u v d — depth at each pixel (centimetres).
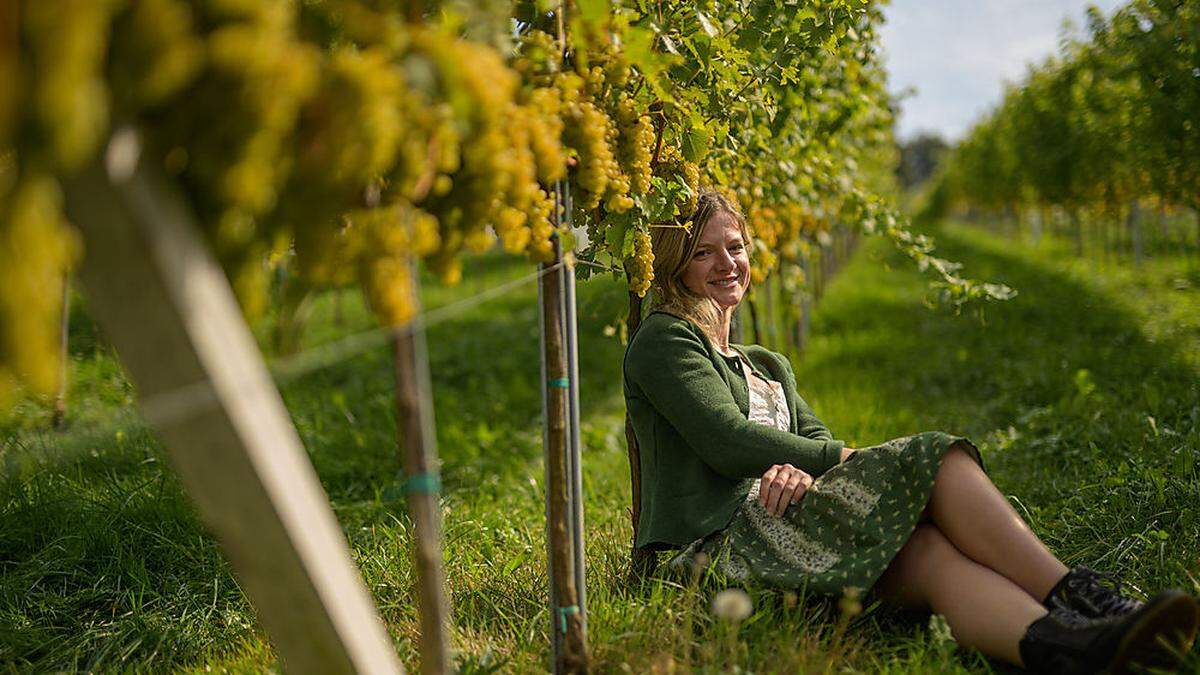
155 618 268
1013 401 598
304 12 142
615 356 840
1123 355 669
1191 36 635
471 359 830
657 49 233
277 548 134
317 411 577
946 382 711
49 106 97
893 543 221
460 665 213
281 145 126
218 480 129
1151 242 1738
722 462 252
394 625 260
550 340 197
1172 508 316
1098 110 1086
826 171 443
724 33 267
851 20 305
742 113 304
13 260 106
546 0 185
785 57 292
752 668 213
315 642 143
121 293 117
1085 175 1385
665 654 211
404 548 311
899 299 1345
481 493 433
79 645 253
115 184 112
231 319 125
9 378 120
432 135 141
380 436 517
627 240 235
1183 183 848
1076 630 196
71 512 325
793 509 243
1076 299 1112
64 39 98
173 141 120
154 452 388
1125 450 399
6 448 387
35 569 294
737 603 192
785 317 757
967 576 219
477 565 305
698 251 276
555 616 199
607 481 445
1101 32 783
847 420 541
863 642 223
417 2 145
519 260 1585
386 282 145
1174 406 458
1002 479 394
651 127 229
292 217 134
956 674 205
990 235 3134
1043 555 215
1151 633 186
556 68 185
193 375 120
